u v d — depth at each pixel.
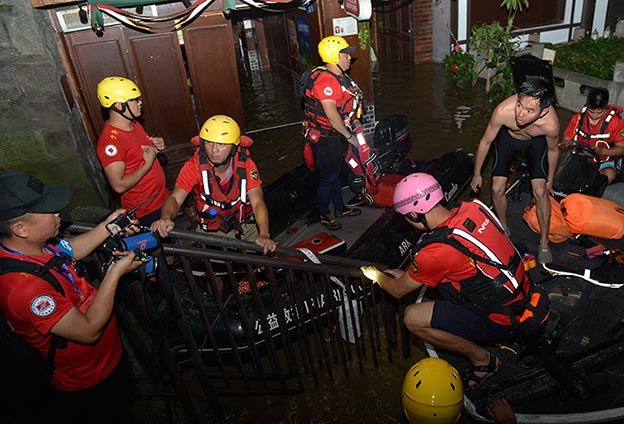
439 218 2.66
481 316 2.78
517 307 2.64
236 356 2.96
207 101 6.89
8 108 5.14
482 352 2.99
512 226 4.61
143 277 2.34
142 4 5.59
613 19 11.05
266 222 3.03
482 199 5.62
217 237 2.56
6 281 1.89
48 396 2.35
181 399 2.87
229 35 6.61
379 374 3.47
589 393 2.83
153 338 2.51
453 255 2.54
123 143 3.60
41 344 2.05
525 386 2.98
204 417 3.22
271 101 10.11
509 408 2.83
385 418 3.13
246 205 3.27
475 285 2.61
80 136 5.79
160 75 6.61
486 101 8.75
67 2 5.48
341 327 3.81
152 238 2.26
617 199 4.50
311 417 3.18
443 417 2.63
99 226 2.31
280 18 10.49
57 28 5.84
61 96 5.29
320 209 4.89
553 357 2.98
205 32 6.50
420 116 8.38
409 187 2.61
